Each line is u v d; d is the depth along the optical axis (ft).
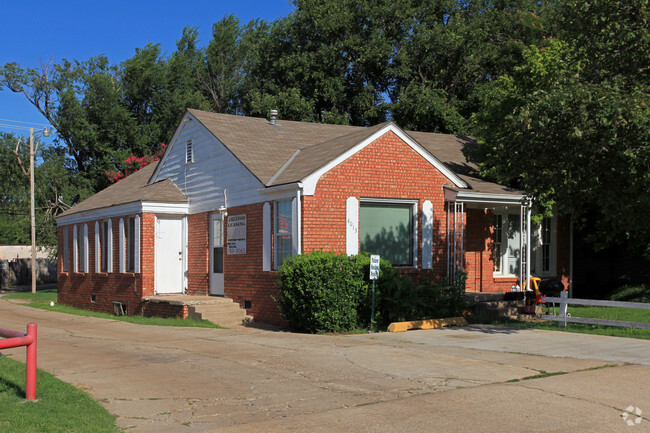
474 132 75.66
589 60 43.32
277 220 51.42
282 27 138.21
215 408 23.58
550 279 65.46
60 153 145.18
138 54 149.38
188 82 158.20
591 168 37.42
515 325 46.93
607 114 34.88
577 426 20.15
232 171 56.95
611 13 41.29
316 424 21.08
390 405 23.25
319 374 29.12
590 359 31.45
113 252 69.00
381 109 124.26
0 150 135.13
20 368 30.27
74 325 52.11
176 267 64.28
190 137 65.21
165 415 22.68
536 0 120.16
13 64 148.36
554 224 66.03
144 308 61.26
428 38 119.44
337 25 122.42
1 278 153.58
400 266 52.80
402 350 35.09
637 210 40.04
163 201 62.90
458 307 50.11
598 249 62.64
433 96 109.50
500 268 62.80
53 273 170.91
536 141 37.60
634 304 41.34
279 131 65.36
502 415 21.53
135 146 143.23
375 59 122.11
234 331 46.39
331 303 43.91
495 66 121.19
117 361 33.12
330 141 57.57
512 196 55.93
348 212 49.73
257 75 145.79
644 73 42.14
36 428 19.90
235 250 56.24
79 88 147.54
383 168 51.72
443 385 26.25
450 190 54.08
